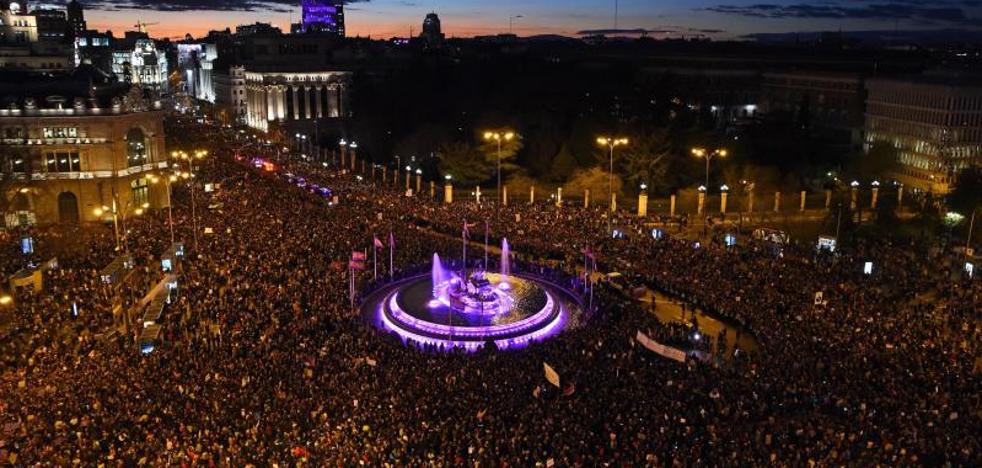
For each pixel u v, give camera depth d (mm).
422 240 87000
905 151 149250
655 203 119062
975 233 94625
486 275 77625
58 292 65562
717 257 77375
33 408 44688
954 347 54250
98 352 53000
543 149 138625
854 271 73875
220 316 59406
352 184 122938
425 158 162500
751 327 60781
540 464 38062
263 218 91750
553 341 57031
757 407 45625
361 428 42688
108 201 107188
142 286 69875
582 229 89500
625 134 129125
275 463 39344
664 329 59094
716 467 38688
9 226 100375
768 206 112562
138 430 41938
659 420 43125
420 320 64750
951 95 136250
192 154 138125
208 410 44438
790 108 199250
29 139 103688
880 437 41469
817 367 49844
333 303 63781
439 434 41812
